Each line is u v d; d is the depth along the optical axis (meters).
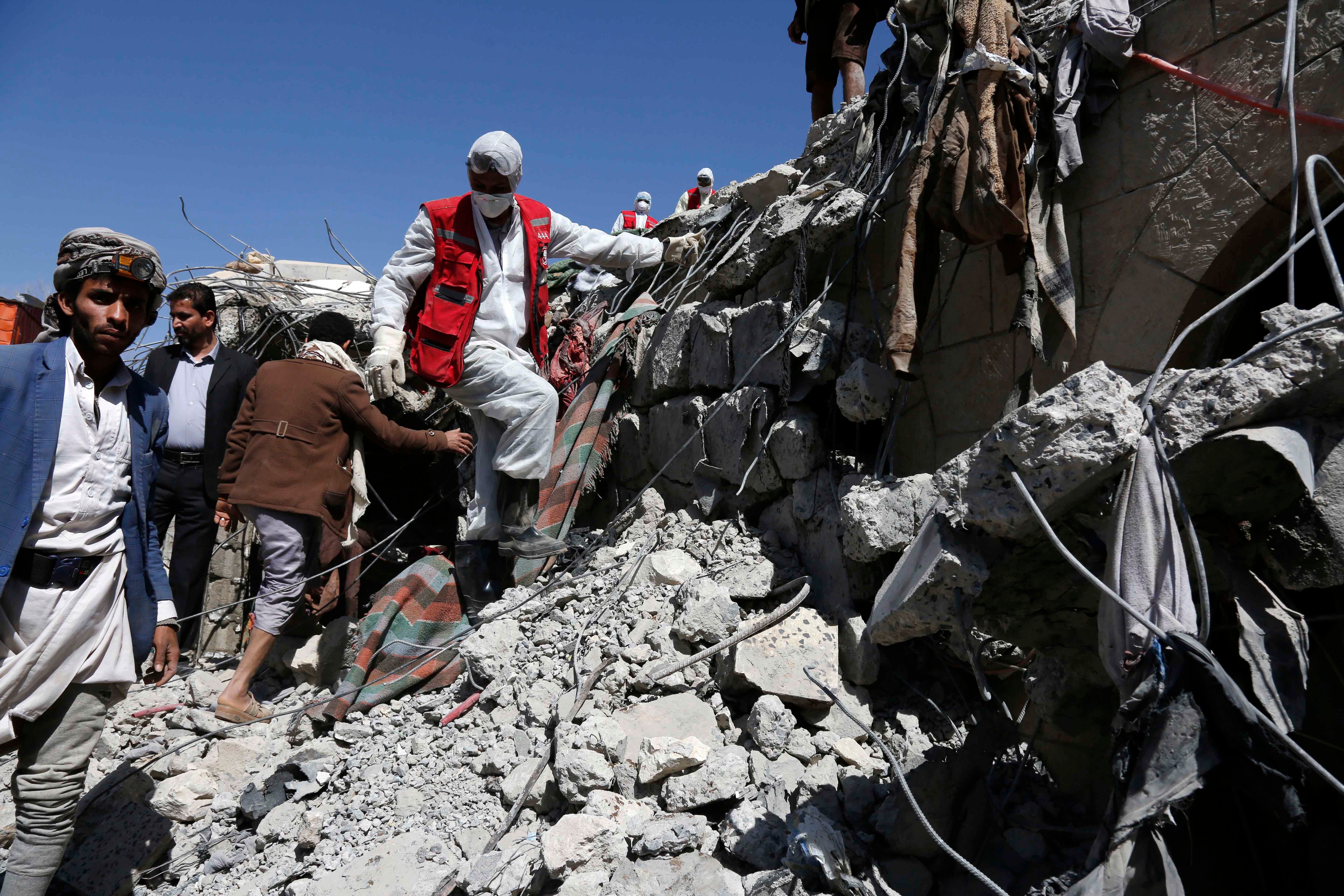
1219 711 1.58
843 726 2.90
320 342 4.18
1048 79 2.92
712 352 4.39
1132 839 1.61
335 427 3.93
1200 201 2.55
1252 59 2.45
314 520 3.93
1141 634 1.67
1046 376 2.94
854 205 3.65
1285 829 1.74
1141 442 1.75
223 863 3.03
